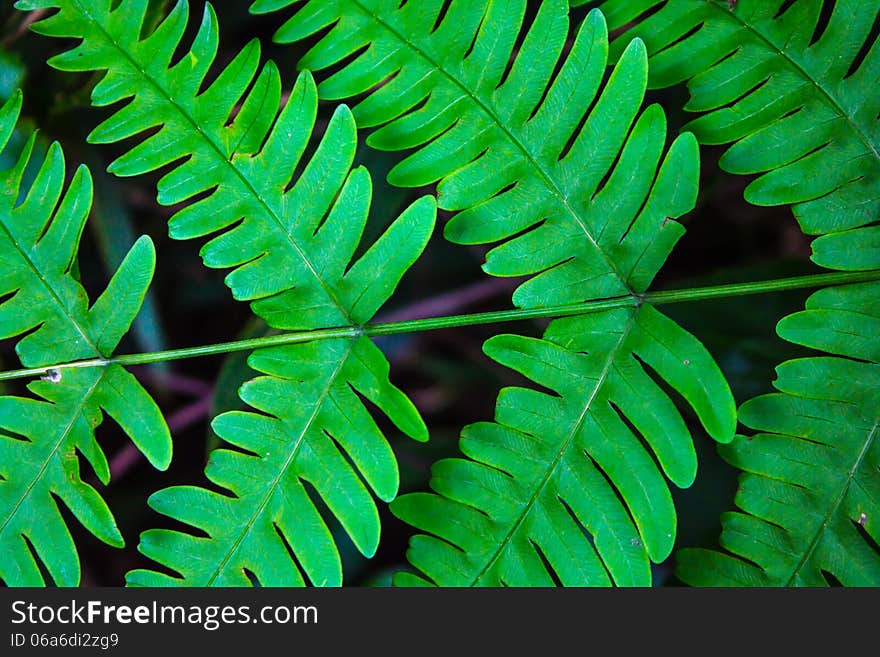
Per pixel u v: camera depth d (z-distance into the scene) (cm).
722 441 33
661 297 33
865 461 33
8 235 33
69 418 33
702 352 33
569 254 33
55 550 33
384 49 33
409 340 40
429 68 33
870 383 33
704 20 33
